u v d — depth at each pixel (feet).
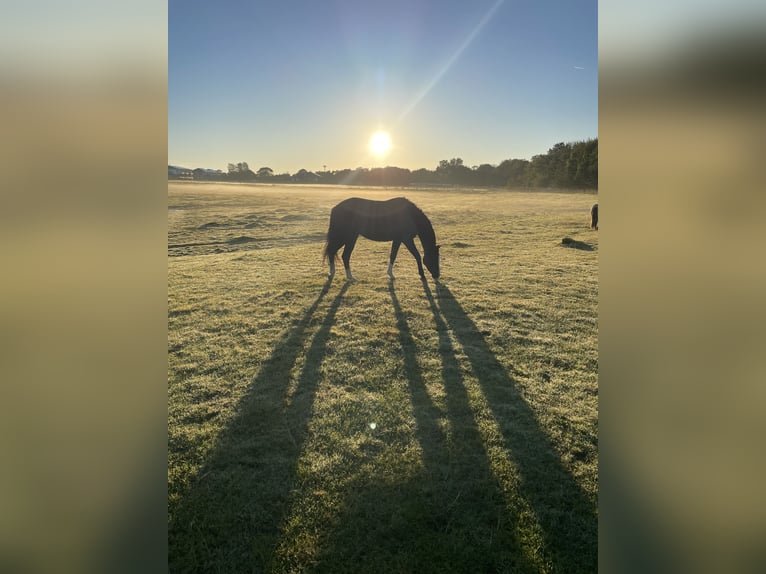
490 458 9.59
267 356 15.03
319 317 19.03
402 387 12.86
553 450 9.91
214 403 12.01
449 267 29.96
